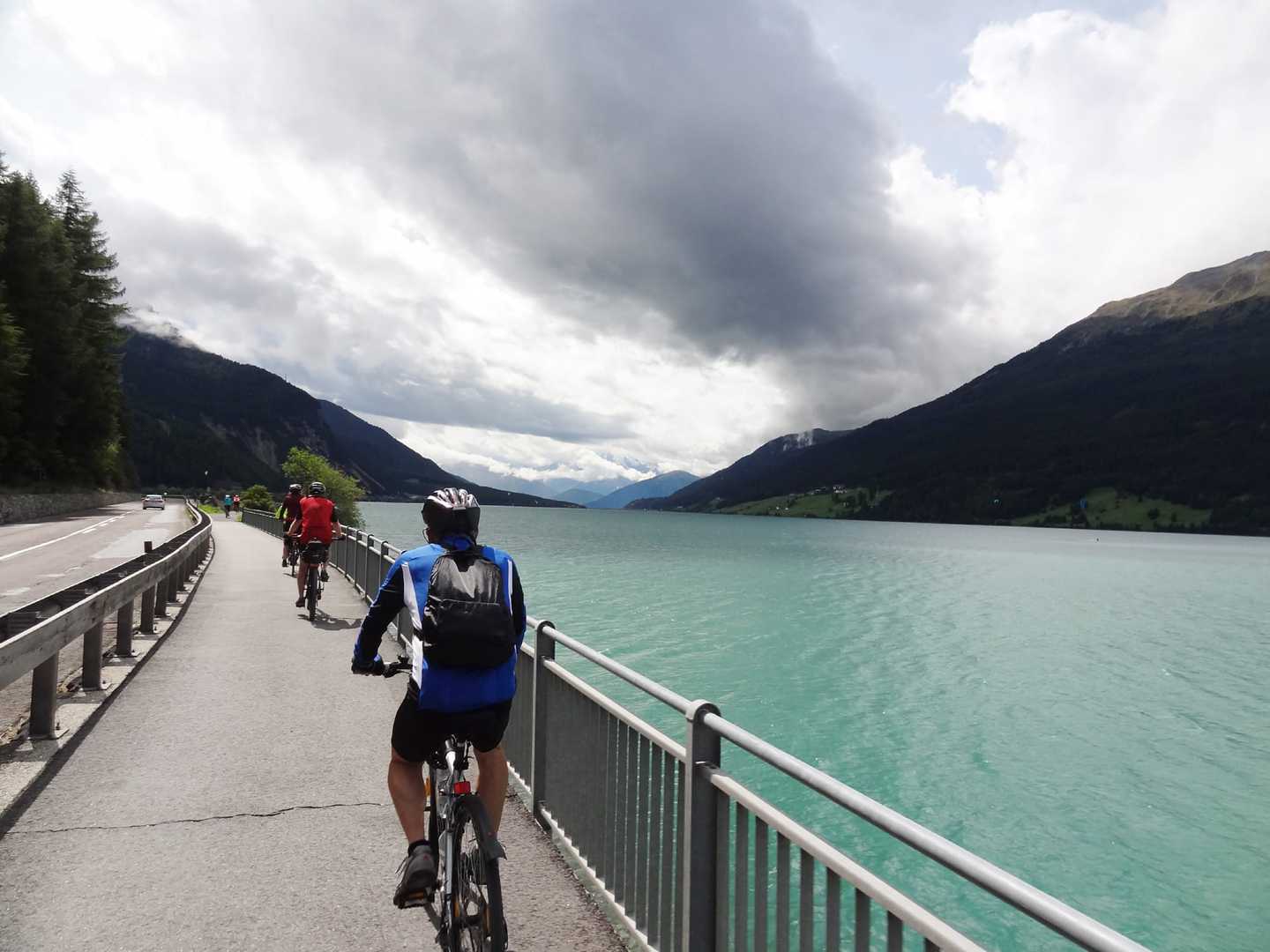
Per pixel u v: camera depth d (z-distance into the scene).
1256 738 24.14
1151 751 22.59
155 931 3.38
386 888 3.84
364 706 7.22
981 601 58.84
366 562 14.53
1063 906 1.41
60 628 5.86
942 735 23.42
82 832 4.39
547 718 4.88
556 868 4.23
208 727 6.47
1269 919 13.59
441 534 3.35
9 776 5.07
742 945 2.70
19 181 67.31
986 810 17.94
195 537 16.44
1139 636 44.56
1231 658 37.78
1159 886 14.71
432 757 3.33
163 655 9.30
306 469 90.69
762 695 27.25
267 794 5.04
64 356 67.38
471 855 2.83
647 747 3.56
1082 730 24.56
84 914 3.51
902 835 1.84
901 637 40.72
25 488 59.38
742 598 54.22
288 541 18.91
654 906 3.43
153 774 5.36
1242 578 86.25
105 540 28.77
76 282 81.94
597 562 84.19
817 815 17.36
